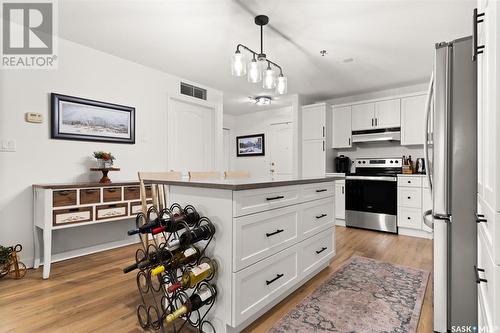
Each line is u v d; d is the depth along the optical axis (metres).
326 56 3.22
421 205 3.73
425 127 1.60
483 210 0.87
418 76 3.94
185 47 3.02
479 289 0.96
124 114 3.33
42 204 2.43
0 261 2.26
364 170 4.72
